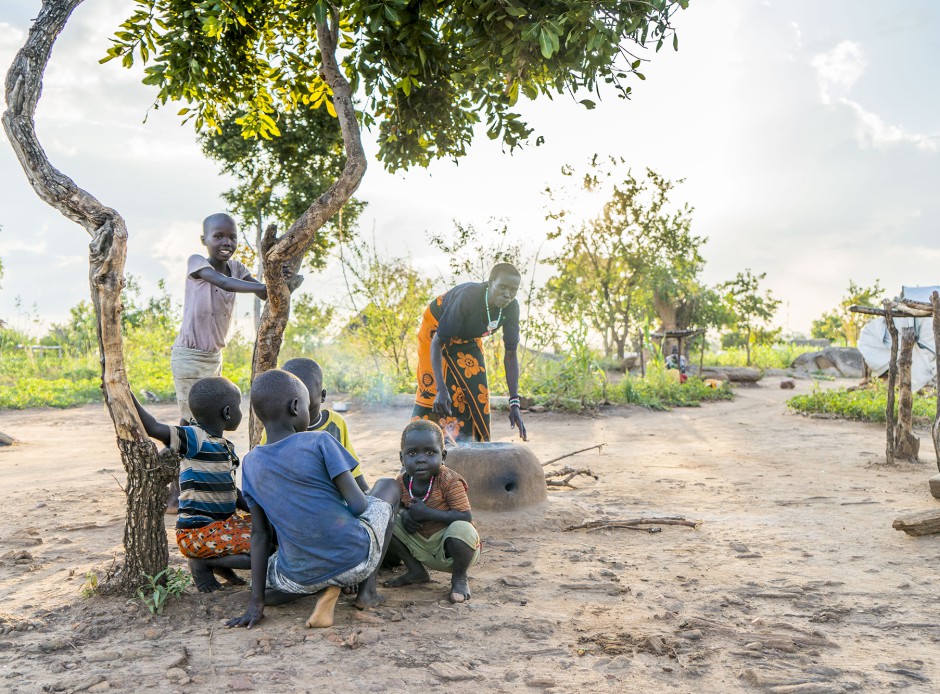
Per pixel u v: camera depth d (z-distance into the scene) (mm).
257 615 3490
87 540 5121
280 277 4812
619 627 3523
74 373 22312
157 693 2768
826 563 4605
